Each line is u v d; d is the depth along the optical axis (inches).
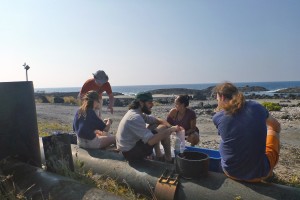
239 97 149.6
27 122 186.1
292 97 1831.9
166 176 159.9
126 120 183.2
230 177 149.5
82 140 218.7
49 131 423.8
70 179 156.9
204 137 419.5
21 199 146.0
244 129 142.8
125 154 184.4
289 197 131.0
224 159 150.5
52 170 180.7
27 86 185.8
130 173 173.8
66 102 1446.9
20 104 182.5
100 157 200.1
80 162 199.8
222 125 150.8
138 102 186.5
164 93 3393.2
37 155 192.9
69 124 554.6
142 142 181.5
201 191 145.3
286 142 384.5
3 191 155.3
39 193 147.6
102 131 229.0
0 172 168.2
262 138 142.5
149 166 174.1
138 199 160.6
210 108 983.6
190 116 251.3
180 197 149.6
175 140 196.1
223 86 156.3
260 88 4308.6
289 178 213.5
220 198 139.7
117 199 136.3
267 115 151.5
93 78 314.8
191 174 151.3
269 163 147.4
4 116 176.9
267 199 132.0
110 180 178.4
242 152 142.8
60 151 183.8
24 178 161.3
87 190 144.0
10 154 180.2
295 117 659.4
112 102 325.1
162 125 207.3
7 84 177.6
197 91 3405.5
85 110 220.8
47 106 1122.0
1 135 176.7
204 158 159.8
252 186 140.9
